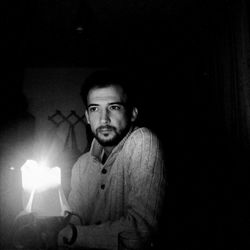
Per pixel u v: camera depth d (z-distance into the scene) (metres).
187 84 3.04
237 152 1.82
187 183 2.71
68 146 3.38
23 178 0.90
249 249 1.54
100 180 1.40
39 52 3.11
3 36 2.67
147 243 0.85
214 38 2.23
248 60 1.64
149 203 1.14
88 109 1.38
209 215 2.18
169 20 2.51
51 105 3.48
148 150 1.25
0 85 2.85
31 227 0.88
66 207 0.94
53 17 2.40
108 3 2.25
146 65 3.46
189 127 2.94
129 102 1.37
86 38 2.81
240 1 1.70
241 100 1.74
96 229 1.09
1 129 2.89
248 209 1.72
